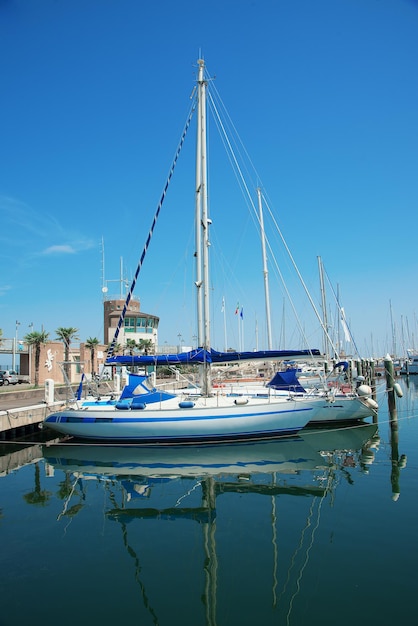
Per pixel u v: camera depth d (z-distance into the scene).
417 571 6.73
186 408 17.48
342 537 8.07
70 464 15.09
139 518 9.41
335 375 25.34
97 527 8.91
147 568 7.07
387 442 18.27
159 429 17.41
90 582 6.63
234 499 10.62
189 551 7.68
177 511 9.83
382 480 12.06
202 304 19.56
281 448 17.06
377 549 7.52
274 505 10.07
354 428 21.61
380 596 6.05
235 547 7.79
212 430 17.44
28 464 15.20
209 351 19.22
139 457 15.98
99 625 5.52
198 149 20.31
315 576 6.66
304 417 17.95
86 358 48.50
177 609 5.87
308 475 12.87
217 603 5.99
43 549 7.86
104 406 18.66
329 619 5.54
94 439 18.02
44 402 22.59
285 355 18.83
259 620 5.57
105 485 12.21
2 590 6.43
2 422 17.89
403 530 8.34
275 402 17.81
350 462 14.54
